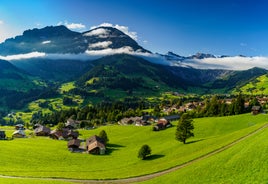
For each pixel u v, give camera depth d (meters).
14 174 99.25
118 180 93.19
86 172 108.88
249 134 117.25
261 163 60.97
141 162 122.62
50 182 87.75
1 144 150.12
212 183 63.25
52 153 141.62
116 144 169.62
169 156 121.94
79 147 160.75
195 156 103.69
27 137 197.25
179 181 74.12
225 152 85.31
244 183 55.31
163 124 195.50
